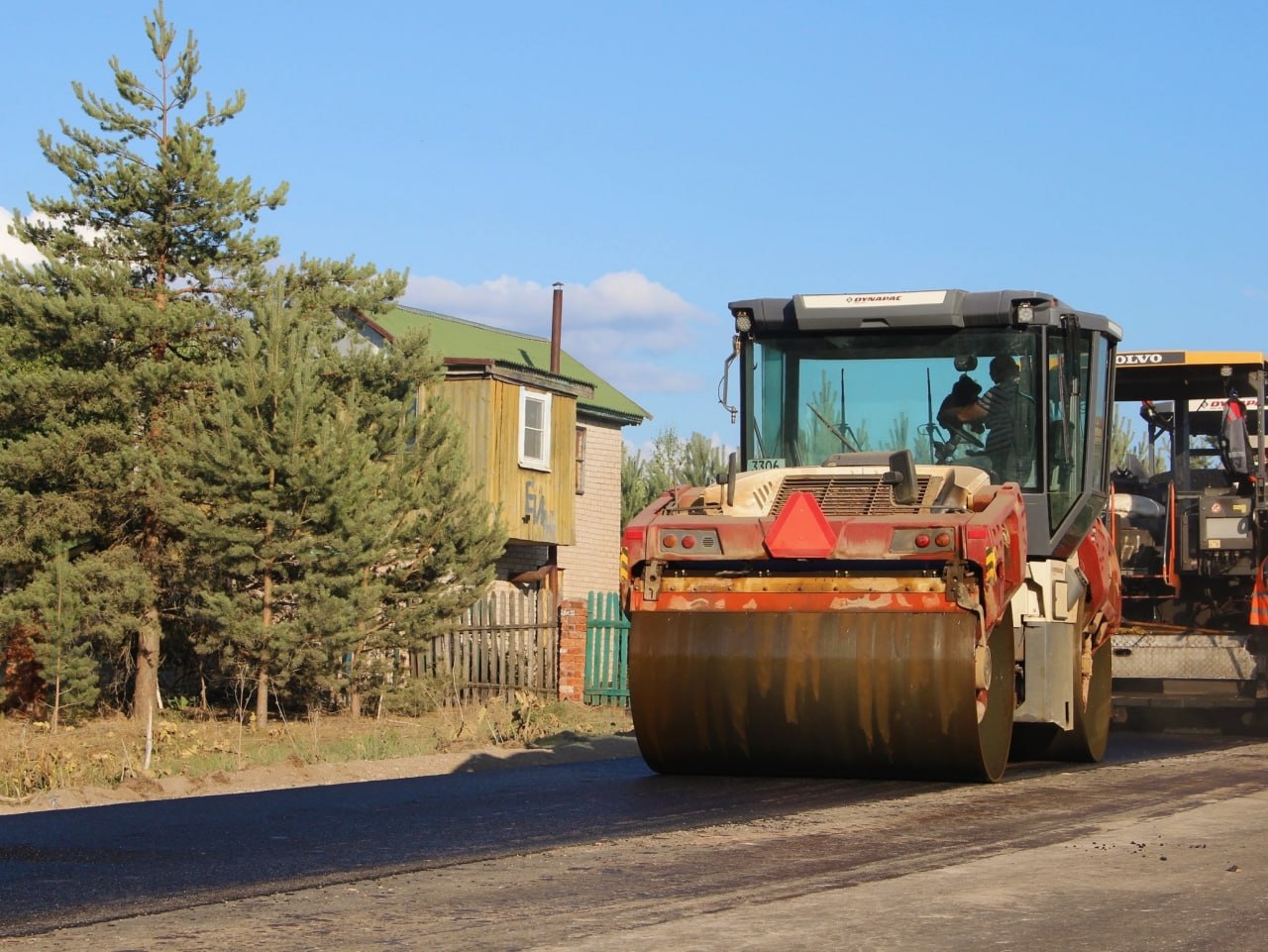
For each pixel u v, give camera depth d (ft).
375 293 72.49
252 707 72.18
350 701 71.26
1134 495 61.16
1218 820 30.12
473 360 105.40
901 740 34.53
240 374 64.49
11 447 65.87
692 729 35.96
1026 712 38.68
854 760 35.22
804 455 42.34
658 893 22.76
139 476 65.87
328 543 64.64
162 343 68.54
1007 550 35.68
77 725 65.87
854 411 42.16
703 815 30.94
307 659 65.51
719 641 35.55
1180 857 25.76
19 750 55.83
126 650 69.10
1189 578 59.88
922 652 34.09
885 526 34.53
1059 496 41.22
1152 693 58.44
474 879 23.93
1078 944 19.40
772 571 35.83
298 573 65.92
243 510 63.26
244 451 63.10
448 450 71.72
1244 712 59.21
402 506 69.72
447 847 26.99
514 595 77.97
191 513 63.31
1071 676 39.81
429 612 69.97
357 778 43.14
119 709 70.03
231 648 66.08
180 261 69.77
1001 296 40.91
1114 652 59.06
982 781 35.63
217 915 21.24
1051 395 41.16
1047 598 40.06
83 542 68.23
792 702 34.91
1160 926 20.45
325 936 19.90
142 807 32.55
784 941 19.47
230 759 51.78
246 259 70.79
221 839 27.89
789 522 34.96
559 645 74.74
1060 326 41.63
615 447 132.05
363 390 69.41
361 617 66.18
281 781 42.01
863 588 34.99
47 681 64.85
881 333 42.11
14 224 69.41
